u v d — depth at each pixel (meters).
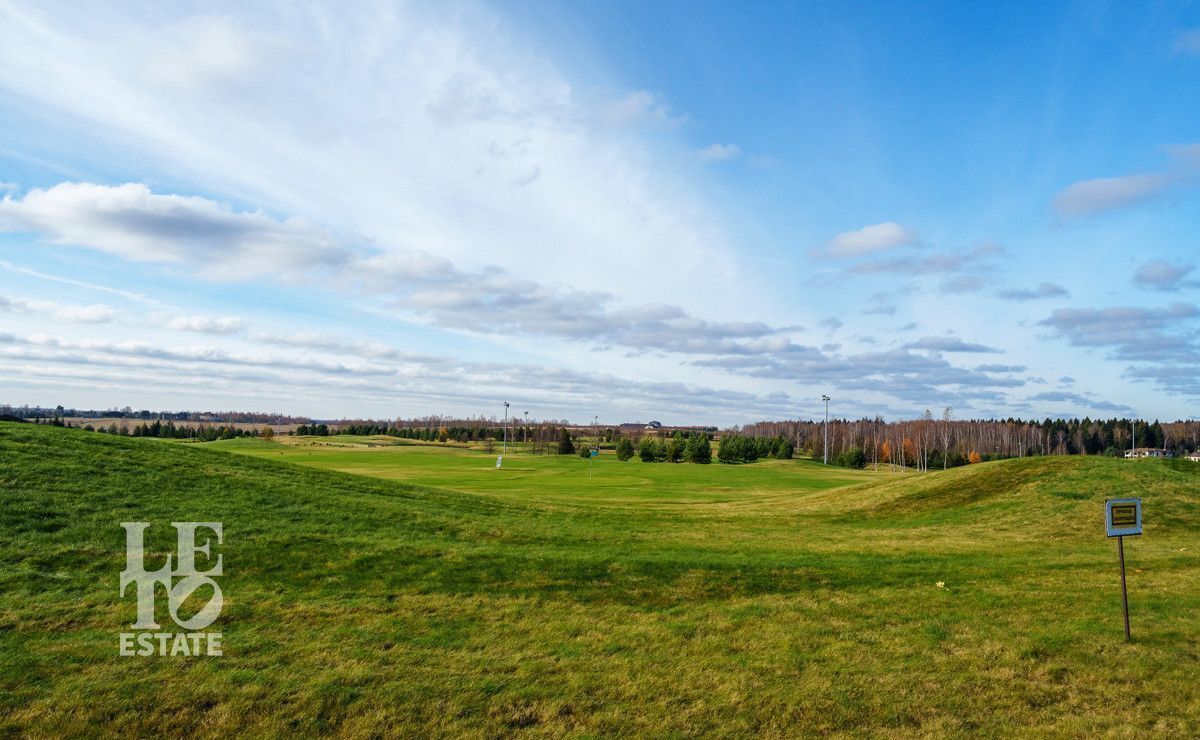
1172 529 23.03
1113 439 166.62
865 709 8.63
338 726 7.98
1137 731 8.03
